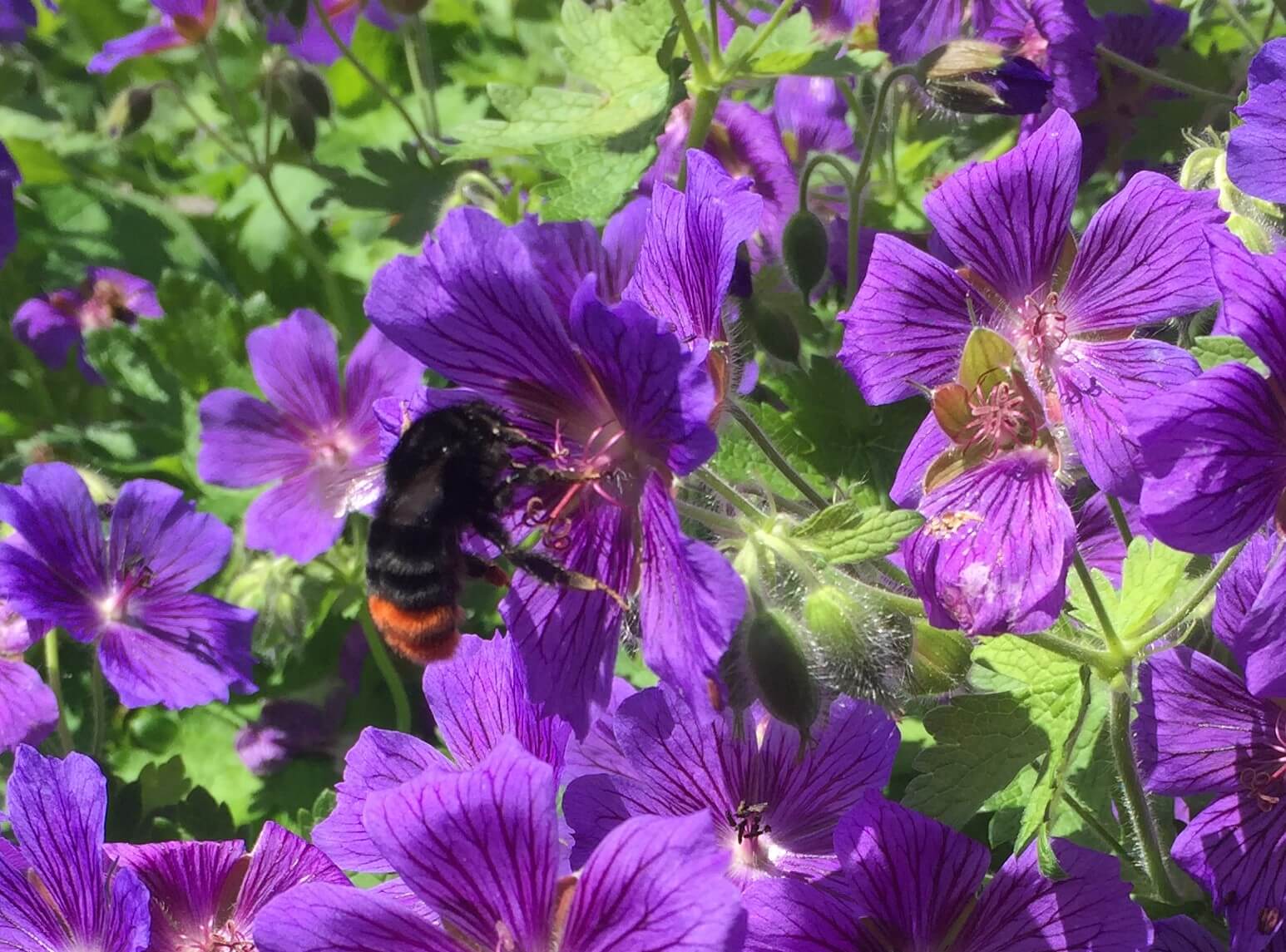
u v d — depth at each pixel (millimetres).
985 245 129
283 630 211
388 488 139
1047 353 128
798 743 124
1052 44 190
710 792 125
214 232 293
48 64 336
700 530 133
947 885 116
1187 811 145
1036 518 122
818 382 176
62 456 253
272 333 208
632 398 106
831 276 206
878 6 210
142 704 193
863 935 114
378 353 206
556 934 97
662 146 208
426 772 97
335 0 268
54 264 289
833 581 115
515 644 113
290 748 219
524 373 112
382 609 140
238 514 238
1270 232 132
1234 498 100
